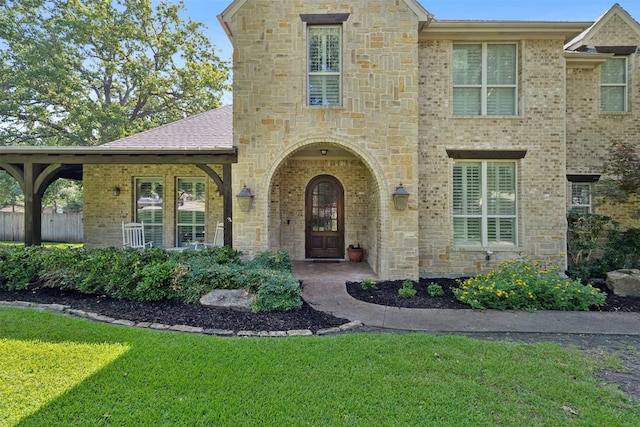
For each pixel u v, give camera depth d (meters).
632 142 9.45
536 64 8.52
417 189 8.18
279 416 2.87
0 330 4.64
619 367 3.94
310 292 7.22
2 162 8.80
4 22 16.39
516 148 8.55
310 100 8.33
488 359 4.03
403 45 8.11
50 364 3.71
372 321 5.61
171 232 11.07
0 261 6.90
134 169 11.05
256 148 8.24
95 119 18.23
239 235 8.27
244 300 5.93
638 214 9.38
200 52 23.89
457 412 2.96
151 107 23.11
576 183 9.66
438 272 8.64
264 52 8.17
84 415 2.84
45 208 29.12
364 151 8.16
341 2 8.11
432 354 4.13
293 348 4.25
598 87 9.50
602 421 2.85
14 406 2.95
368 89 8.13
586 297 6.39
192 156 8.47
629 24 9.60
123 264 6.48
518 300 6.35
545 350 4.32
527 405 3.08
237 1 8.12
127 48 21.39
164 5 22.36
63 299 6.27
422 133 8.64
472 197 8.80
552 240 8.53
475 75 8.76
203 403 3.03
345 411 2.95
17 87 16.92
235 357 3.96
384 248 8.17
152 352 4.04
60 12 18.41
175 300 6.17
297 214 10.95
